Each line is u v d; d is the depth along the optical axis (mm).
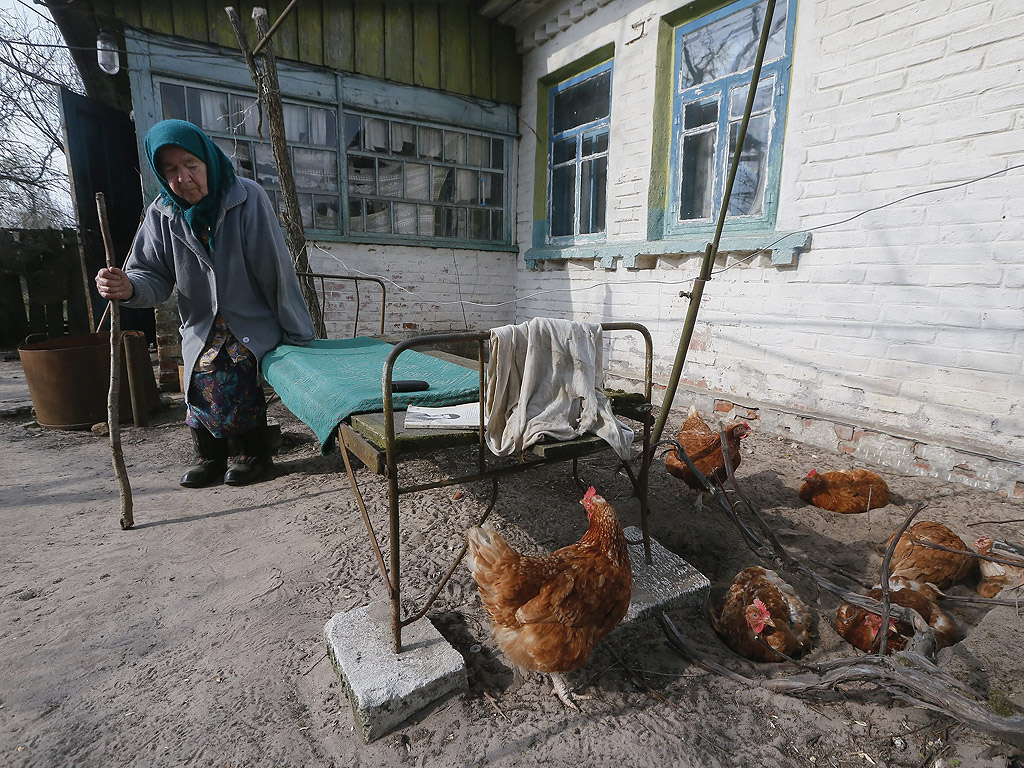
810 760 1562
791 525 2986
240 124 5633
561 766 1549
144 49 5078
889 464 3633
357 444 1938
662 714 1736
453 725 1688
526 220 7199
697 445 3115
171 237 3094
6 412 4992
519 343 1938
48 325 8578
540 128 6812
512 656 1720
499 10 6324
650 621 2184
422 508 3180
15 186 11312
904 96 3391
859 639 2023
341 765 1557
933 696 1499
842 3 3650
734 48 4488
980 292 3162
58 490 3457
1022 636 1859
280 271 3375
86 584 2426
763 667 1955
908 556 2453
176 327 5676
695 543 2844
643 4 5098
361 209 6434
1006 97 2957
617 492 3443
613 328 2184
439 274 6957
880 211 3576
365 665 1783
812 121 3912
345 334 6457
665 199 5293
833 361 3951
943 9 3160
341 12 5824
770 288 4309
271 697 1793
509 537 2869
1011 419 3111
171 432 4668
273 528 2949
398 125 6453
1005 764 1445
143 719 1703
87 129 6285
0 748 1595
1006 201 3010
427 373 2795
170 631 2119
